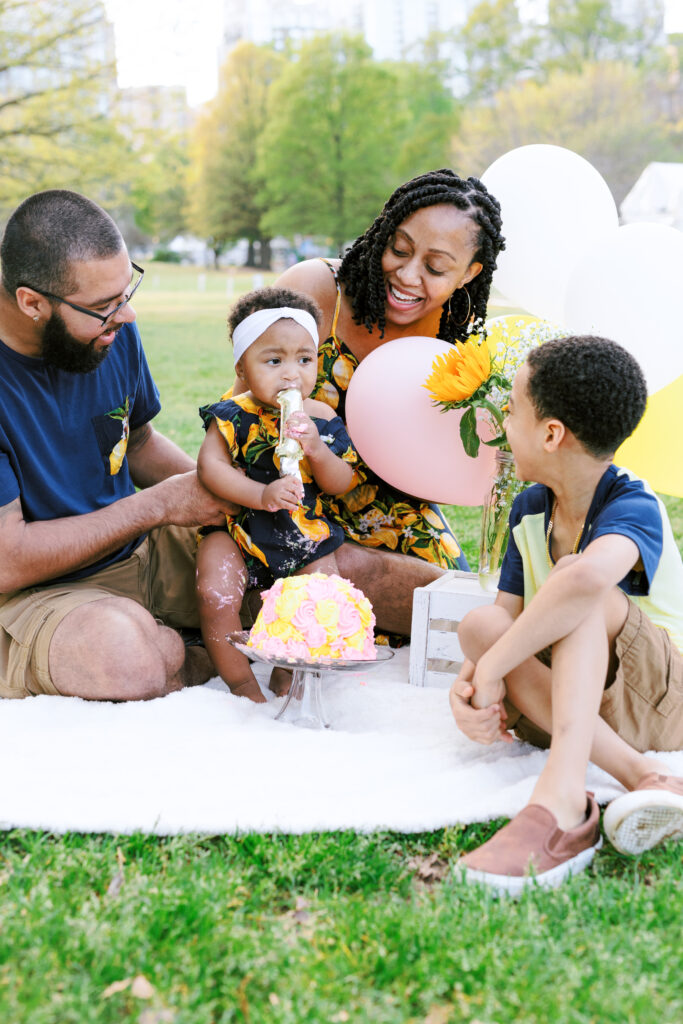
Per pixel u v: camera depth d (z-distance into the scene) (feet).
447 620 8.45
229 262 190.29
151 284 112.57
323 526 8.89
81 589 8.23
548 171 10.10
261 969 4.72
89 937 4.85
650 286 9.21
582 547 6.98
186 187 165.17
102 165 67.67
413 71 142.72
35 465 8.07
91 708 7.48
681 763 6.81
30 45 60.13
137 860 5.69
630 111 118.73
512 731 7.49
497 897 5.48
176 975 4.67
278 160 137.69
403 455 8.88
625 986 4.66
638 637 6.52
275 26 181.68
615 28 134.92
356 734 7.30
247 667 8.35
